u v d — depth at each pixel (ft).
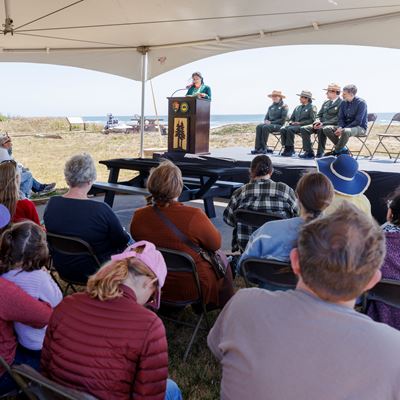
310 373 2.74
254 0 17.26
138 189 15.97
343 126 21.15
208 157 20.81
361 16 18.26
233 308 3.33
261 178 9.53
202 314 7.84
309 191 6.63
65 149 53.36
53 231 8.21
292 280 6.70
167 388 5.00
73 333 3.99
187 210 7.50
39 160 40.70
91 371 3.88
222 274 7.85
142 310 4.06
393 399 2.58
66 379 3.97
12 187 8.82
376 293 6.09
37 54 26.50
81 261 8.28
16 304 5.23
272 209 9.23
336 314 2.86
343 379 2.65
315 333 2.83
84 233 8.01
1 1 18.12
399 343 2.71
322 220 3.06
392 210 6.35
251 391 2.93
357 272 2.82
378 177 16.83
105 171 32.99
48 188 22.21
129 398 4.05
